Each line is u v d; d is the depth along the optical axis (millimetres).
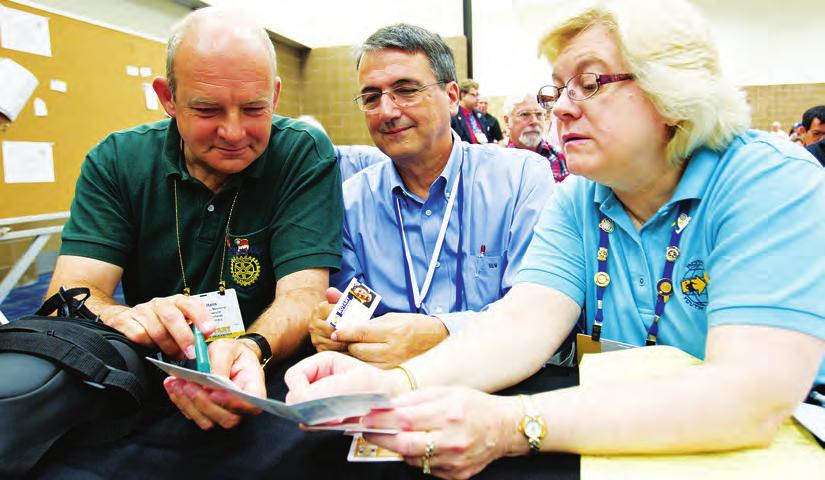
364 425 628
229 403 723
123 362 759
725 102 800
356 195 1518
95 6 4516
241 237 1299
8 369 647
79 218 1259
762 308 653
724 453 625
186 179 1262
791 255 664
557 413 650
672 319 881
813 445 628
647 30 757
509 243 1413
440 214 1479
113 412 737
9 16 3129
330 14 8055
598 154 821
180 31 1078
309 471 649
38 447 655
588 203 996
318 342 1054
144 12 5031
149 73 4305
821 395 725
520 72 8539
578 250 999
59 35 3475
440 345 874
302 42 7801
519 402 675
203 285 1309
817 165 734
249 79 1068
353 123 8047
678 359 791
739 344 652
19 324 731
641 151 817
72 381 678
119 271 1271
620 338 955
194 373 651
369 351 993
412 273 1452
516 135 3695
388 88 1383
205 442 726
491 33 8586
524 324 902
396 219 1483
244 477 648
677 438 616
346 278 1452
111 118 3920
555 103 852
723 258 735
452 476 622
